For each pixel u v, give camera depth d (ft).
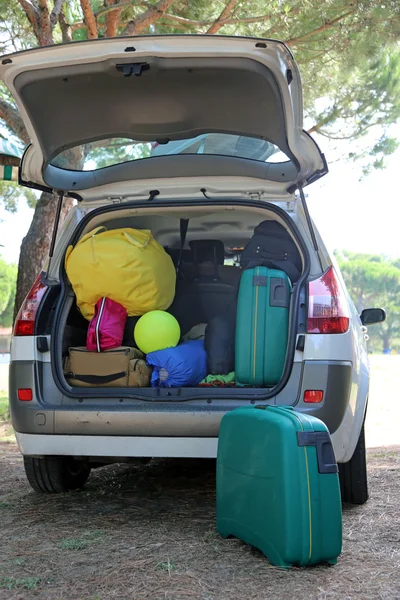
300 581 8.70
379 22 25.90
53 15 24.93
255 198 12.82
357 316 13.51
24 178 12.62
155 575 8.95
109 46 10.09
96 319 11.98
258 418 9.66
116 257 12.00
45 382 11.76
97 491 13.79
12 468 16.66
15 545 10.30
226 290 13.37
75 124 11.69
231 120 11.46
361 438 12.60
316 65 29.25
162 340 11.94
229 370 12.22
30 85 10.69
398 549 9.97
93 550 9.98
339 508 9.30
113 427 11.07
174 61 10.18
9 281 165.89
